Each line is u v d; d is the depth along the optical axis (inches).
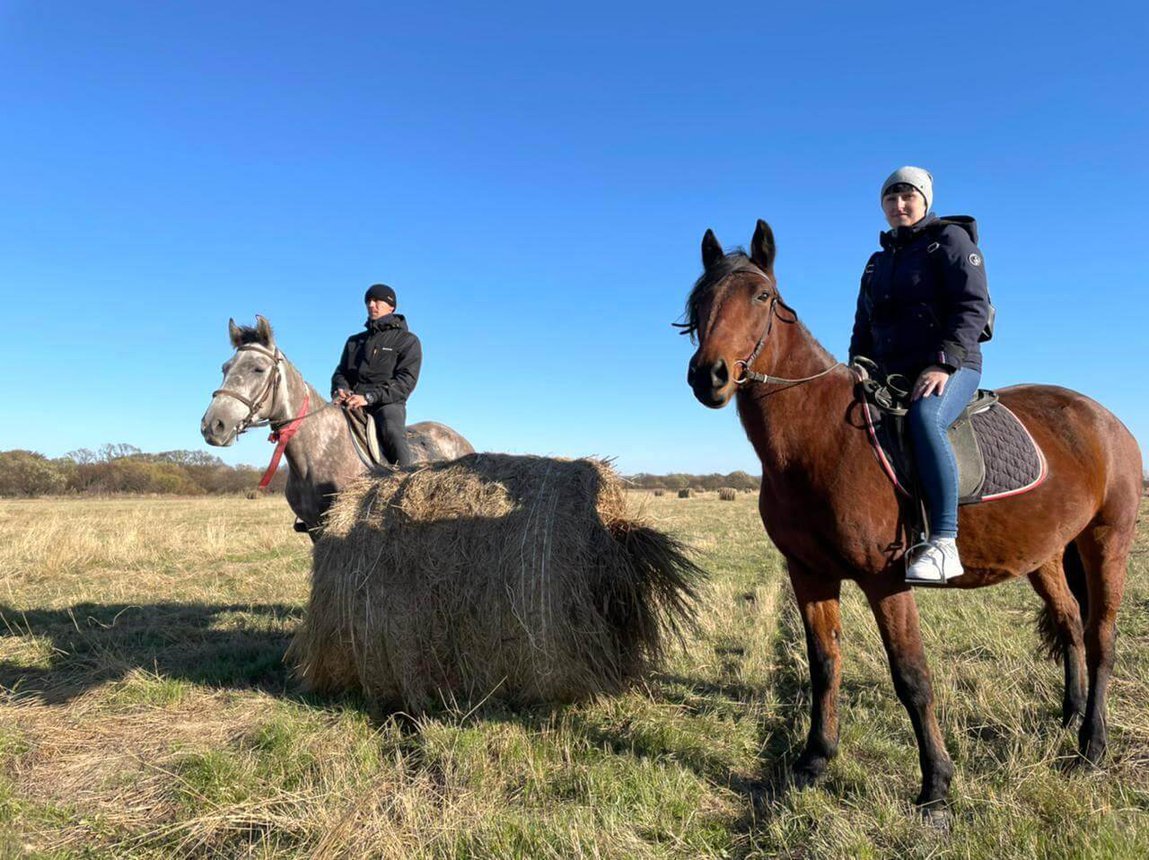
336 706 165.9
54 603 287.4
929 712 117.0
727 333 113.1
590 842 102.5
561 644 156.3
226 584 342.3
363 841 103.5
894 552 116.9
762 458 124.0
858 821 110.2
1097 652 139.0
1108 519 142.3
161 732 151.0
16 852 103.8
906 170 130.0
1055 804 113.0
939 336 123.8
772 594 303.1
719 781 131.4
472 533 163.5
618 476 179.2
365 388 226.1
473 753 134.6
